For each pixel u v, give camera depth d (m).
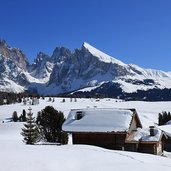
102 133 56.81
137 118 63.12
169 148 69.31
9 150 33.53
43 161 28.05
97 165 27.92
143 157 36.62
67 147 40.75
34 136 68.25
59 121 67.69
